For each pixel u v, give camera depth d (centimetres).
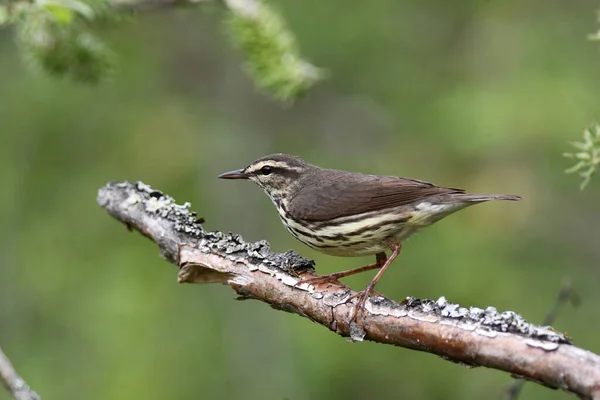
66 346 1457
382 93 1758
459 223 1570
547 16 1669
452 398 1485
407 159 1662
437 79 1730
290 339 1507
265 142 1744
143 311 1484
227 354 1480
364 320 697
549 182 1586
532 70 1588
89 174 1609
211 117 1727
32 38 1125
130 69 1689
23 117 1608
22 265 1518
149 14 1659
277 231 1634
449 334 638
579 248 1573
